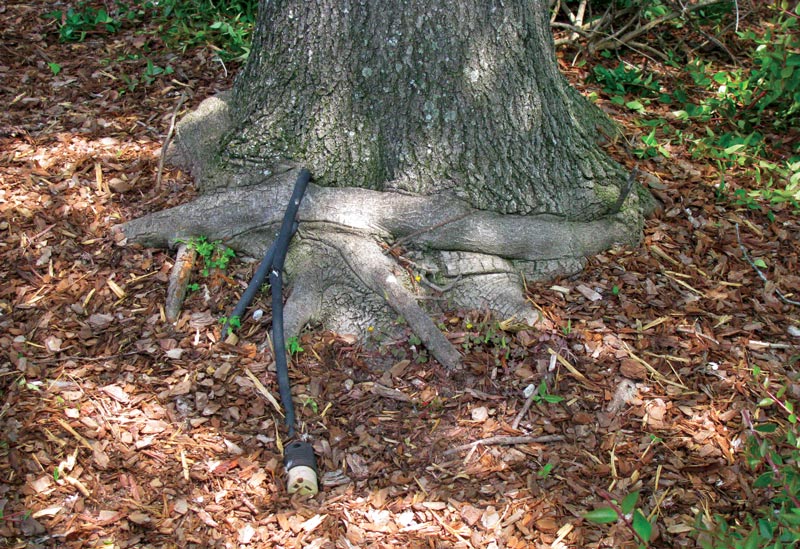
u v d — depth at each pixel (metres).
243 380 2.16
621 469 2.02
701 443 2.06
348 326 2.27
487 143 2.31
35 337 2.22
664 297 2.36
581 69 3.14
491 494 1.98
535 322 2.26
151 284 2.33
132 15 3.26
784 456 2.02
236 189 2.38
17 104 2.90
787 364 2.22
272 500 1.97
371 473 2.02
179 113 2.83
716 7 3.35
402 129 2.30
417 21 2.23
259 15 2.41
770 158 2.83
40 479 1.97
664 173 2.71
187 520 1.93
